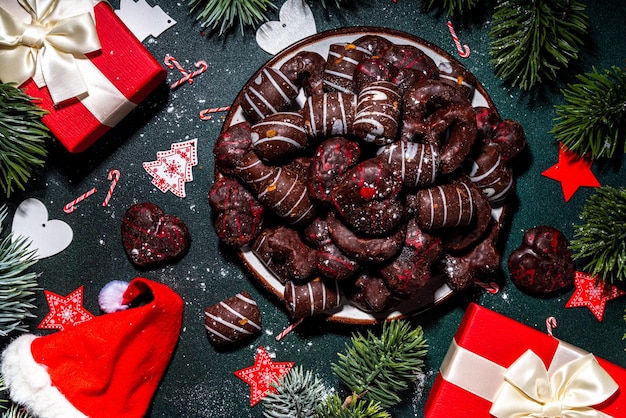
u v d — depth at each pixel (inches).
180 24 29.5
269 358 29.9
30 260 29.3
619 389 26.1
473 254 26.9
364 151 26.0
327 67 26.6
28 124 26.5
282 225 27.1
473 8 29.6
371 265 26.6
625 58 29.5
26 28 26.7
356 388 27.5
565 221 29.9
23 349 27.0
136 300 29.9
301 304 27.0
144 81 27.2
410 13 29.7
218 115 29.8
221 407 30.1
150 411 30.1
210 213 29.8
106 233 29.9
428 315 29.9
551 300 29.9
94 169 29.7
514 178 29.7
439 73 27.1
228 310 28.5
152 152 29.8
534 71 27.1
